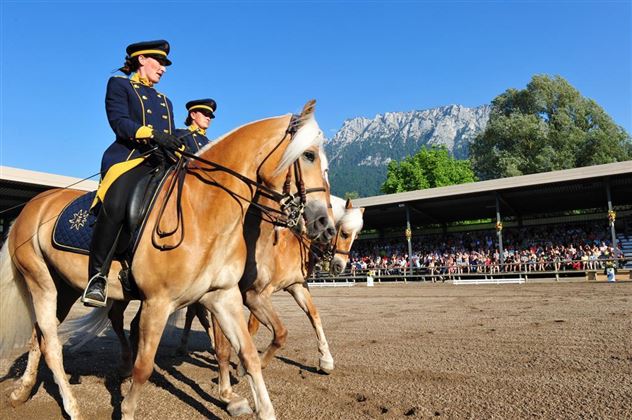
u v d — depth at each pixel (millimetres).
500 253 25156
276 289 5918
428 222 32938
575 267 24250
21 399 4723
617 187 24000
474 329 8883
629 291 15789
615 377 5035
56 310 4684
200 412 4414
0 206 23594
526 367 5648
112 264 3951
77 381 5633
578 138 41000
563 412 4051
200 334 9516
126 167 3965
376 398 4637
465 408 4242
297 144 3789
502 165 41938
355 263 31969
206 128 7059
